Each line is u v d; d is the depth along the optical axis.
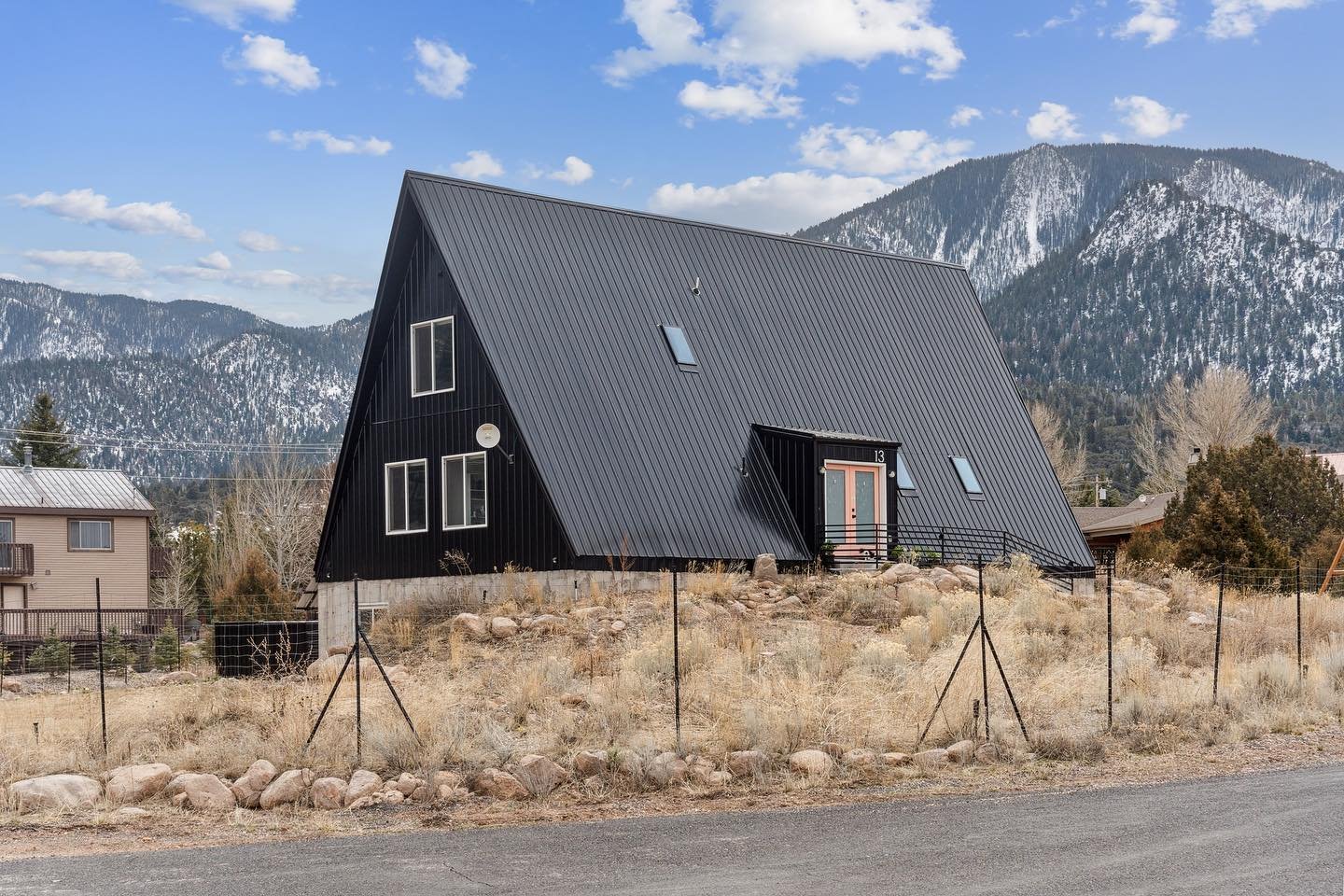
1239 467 51.53
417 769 15.54
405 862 11.77
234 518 64.81
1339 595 37.25
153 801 14.77
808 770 15.83
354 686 19.59
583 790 15.14
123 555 58.88
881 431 34.56
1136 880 10.32
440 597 28.02
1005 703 19.06
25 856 12.48
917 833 12.52
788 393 33.28
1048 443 89.69
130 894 10.68
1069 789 15.00
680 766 15.51
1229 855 11.16
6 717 18.78
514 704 17.75
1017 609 24.83
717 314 33.62
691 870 11.16
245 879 11.17
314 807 14.65
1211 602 30.48
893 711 18.17
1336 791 14.32
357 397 32.22
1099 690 20.16
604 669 19.84
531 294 30.36
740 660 19.80
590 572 26.94
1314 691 20.58
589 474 28.12
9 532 55.72
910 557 31.36
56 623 48.22
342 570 33.03
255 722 17.33
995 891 10.09
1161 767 16.33
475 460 29.58
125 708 19.16
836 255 38.25
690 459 30.02
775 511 30.69
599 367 30.16
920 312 39.00
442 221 30.19
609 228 33.25
